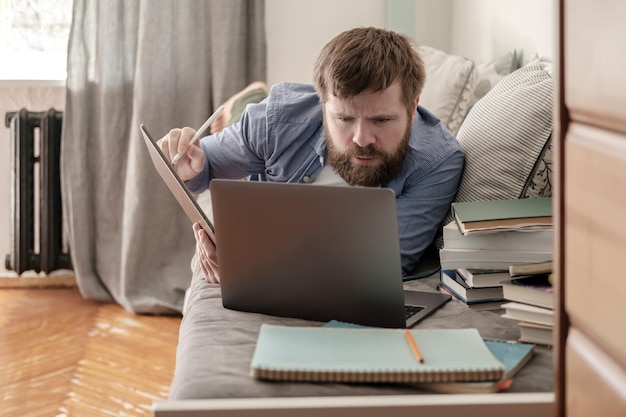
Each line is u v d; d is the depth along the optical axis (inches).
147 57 120.3
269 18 127.3
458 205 62.3
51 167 129.4
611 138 30.2
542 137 69.1
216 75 120.9
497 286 57.8
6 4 134.7
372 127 65.3
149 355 107.6
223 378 44.6
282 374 42.9
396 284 50.5
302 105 75.3
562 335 35.1
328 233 51.4
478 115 76.2
